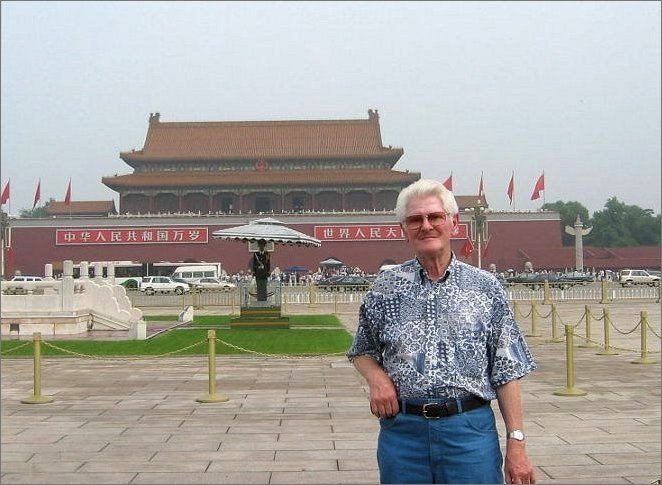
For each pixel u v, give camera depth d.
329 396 16.64
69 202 101.50
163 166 110.56
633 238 132.88
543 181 87.44
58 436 12.77
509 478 5.96
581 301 57.16
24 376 20.03
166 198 109.62
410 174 105.81
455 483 5.84
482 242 83.62
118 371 20.94
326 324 37.97
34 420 14.12
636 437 12.45
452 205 6.28
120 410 15.11
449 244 6.25
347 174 107.38
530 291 59.72
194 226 96.12
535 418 14.03
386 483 6.05
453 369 5.91
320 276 89.56
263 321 34.75
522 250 97.88
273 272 93.56
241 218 96.12
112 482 10.12
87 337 30.94
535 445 11.95
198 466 10.88
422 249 6.09
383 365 6.24
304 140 111.62
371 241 96.44
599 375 19.64
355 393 17.02
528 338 30.48
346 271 93.31
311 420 14.02
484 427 5.97
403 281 6.20
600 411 14.69
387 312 6.16
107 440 12.48
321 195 109.88
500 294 6.16
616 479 10.12
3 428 13.40
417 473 5.93
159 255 95.69
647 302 54.91
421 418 5.93
